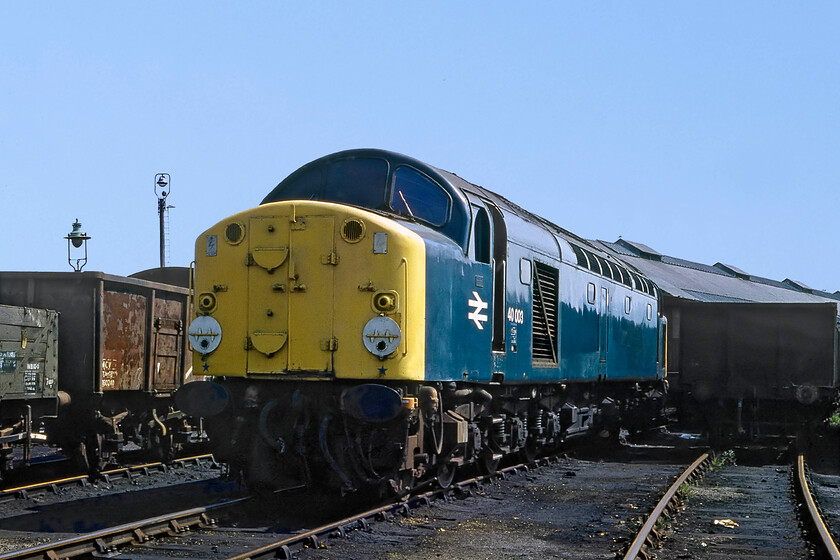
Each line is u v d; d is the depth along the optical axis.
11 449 12.45
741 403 21.05
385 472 10.52
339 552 8.62
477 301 11.94
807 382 21.03
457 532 9.89
